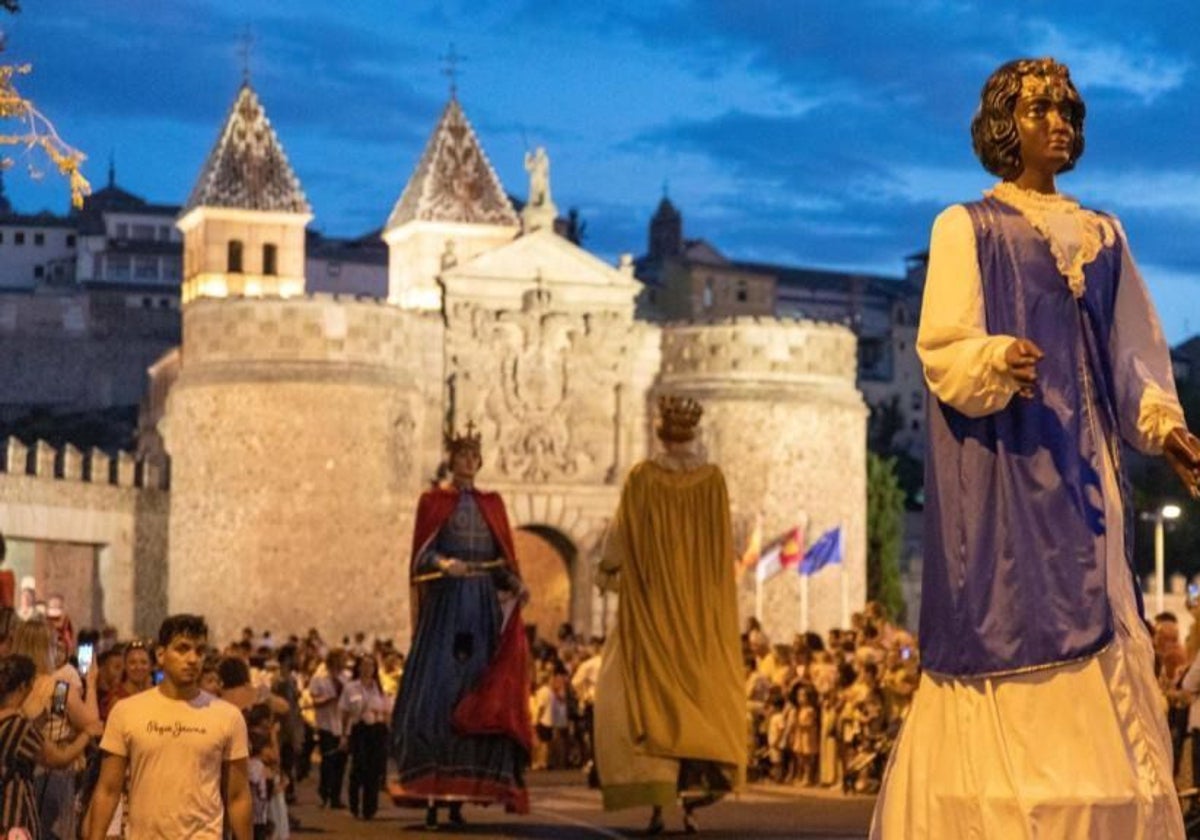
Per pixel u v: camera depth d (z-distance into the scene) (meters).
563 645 59.97
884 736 33.94
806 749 37.28
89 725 15.20
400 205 90.25
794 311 153.00
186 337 77.69
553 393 80.06
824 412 81.75
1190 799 20.59
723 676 24.91
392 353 77.38
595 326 80.44
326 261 135.38
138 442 96.62
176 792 12.38
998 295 7.47
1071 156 7.69
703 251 147.50
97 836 12.48
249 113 86.75
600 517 80.12
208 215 85.06
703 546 24.97
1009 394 7.16
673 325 81.94
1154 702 7.36
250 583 75.56
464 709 25.88
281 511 75.56
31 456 74.38
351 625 75.88
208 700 12.63
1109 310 7.58
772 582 79.88
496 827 27.50
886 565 101.94
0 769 13.12
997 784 7.23
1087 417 7.42
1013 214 7.56
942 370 7.28
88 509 76.25
